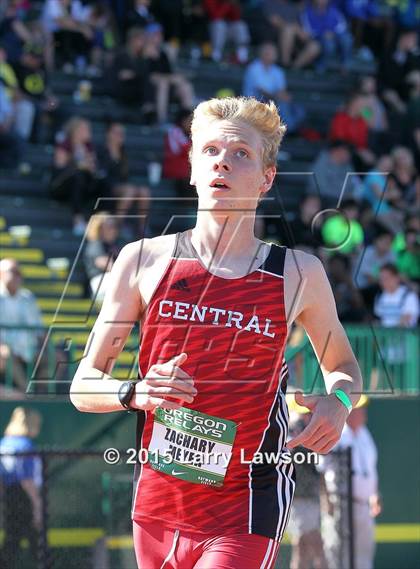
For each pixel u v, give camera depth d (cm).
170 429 684
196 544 672
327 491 1478
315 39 3609
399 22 3769
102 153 2659
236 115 705
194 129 720
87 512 1603
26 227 2605
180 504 679
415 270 2508
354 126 2955
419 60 3366
